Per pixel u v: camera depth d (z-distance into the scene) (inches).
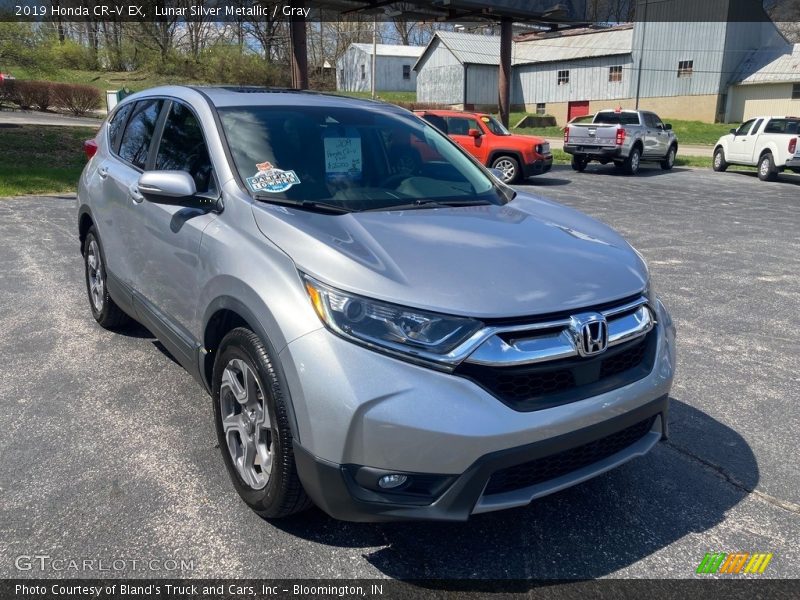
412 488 96.6
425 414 92.1
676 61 1679.4
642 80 1733.5
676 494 129.4
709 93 1640.0
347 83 2561.5
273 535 112.2
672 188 679.7
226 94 153.6
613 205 543.2
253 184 126.3
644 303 114.4
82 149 703.1
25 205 427.2
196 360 131.2
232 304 112.5
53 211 408.8
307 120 148.1
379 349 94.3
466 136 709.9
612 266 115.9
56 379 170.2
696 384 183.3
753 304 261.0
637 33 1713.8
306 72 639.1
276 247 109.0
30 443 138.3
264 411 108.7
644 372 112.1
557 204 155.9
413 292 97.0
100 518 114.7
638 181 748.6
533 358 97.0
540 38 1996.8
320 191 130.3
